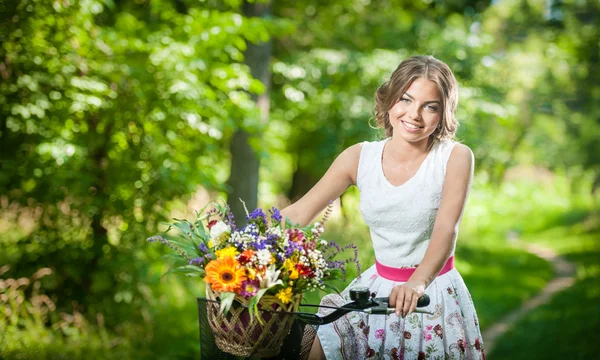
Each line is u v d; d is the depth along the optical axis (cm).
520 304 825
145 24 619
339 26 966
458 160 258
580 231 1448
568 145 1439
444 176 259
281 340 224
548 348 609
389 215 264
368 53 913
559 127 1470
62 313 546
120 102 545
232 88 606
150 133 563
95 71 543
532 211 1697
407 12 1039
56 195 560
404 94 254
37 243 579
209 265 217
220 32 582
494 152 1100
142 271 564
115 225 578
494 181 1255
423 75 252
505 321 747
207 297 228
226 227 227
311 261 228
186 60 562
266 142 707
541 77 1329
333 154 914
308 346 235
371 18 988
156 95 548
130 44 548
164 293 616
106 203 557
